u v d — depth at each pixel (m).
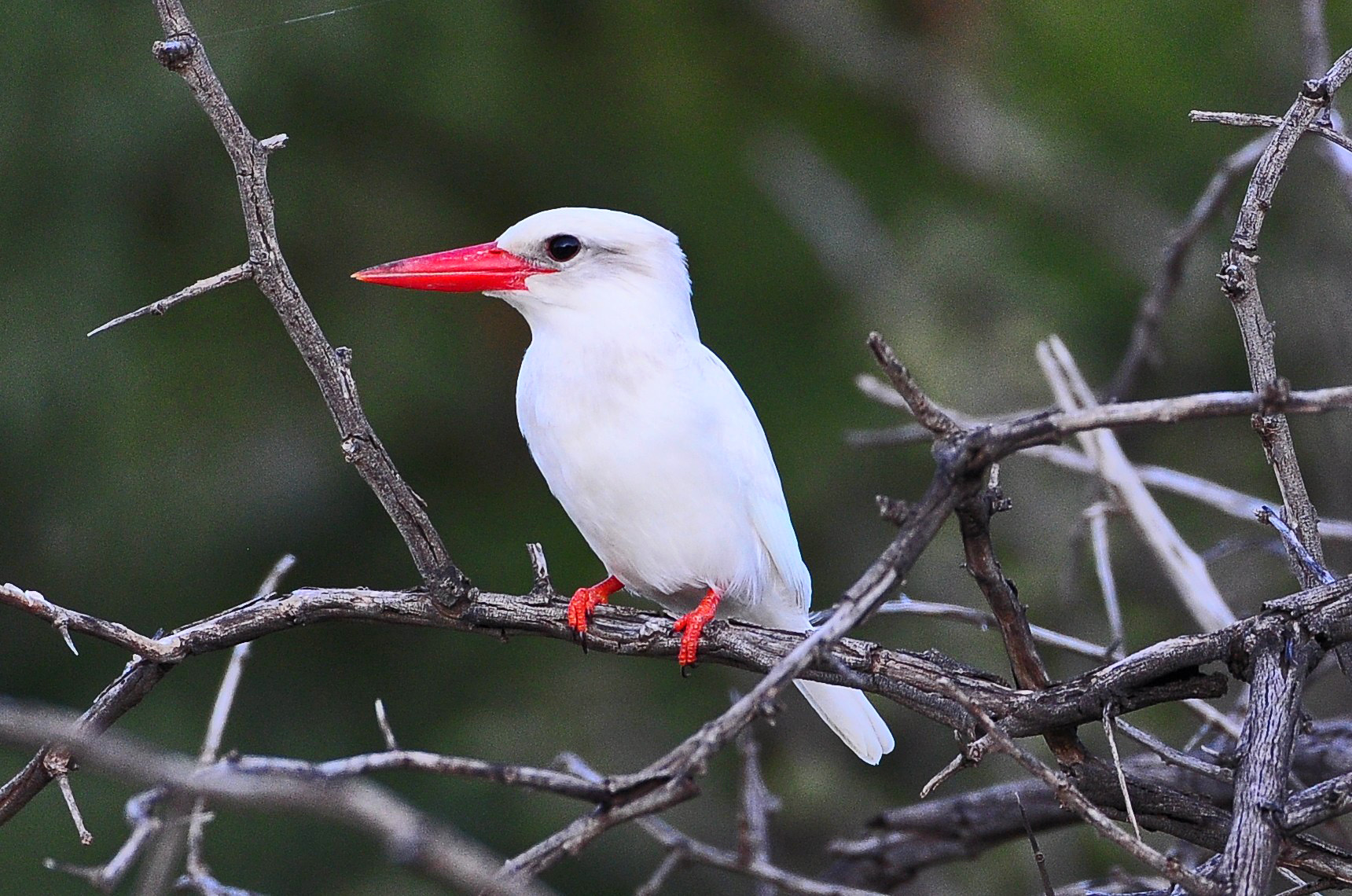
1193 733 10.84
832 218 14.07
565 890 11.34
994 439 4.58
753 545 8.13
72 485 11.38
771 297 13.64
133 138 11.46
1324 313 11.59
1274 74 13.88
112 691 5.99
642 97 14.01
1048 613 12.00
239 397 11.76
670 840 7.38
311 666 11.98
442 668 12.10
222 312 11.87
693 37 14.62
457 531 12.11
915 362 13.26
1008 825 8.15
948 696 5.11
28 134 11.36
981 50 15.47
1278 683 5.27
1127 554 12.12
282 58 11.92
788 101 15.03
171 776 3.84
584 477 7.95
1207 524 12.36
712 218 13.82
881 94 15.37
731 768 11.98
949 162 15.09
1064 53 15.21
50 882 10.32
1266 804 4.86
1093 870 10.92
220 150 11.76
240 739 11.53
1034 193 14.70
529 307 8.15
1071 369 7.88
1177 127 14.55
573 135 13.31
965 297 13.76
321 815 3.87
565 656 12.13
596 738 11.61
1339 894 6.79
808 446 12.85
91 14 11.53
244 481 11.64
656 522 7.93
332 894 10.86
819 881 8.56
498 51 12.69
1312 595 5.46
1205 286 13.62
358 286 12.18
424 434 12.27
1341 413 10.30
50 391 11.30
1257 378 5.71
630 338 7.91
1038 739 10.81
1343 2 13.68
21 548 11.46
